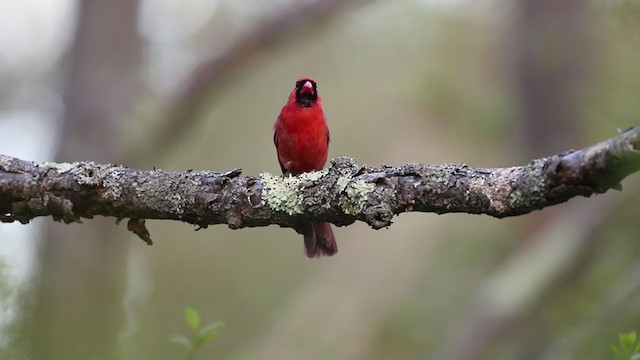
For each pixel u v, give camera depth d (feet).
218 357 45.37
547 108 44.83
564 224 38.73
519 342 37.04
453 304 41.73
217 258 49.78
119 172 20.34
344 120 53.31
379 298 46.65
